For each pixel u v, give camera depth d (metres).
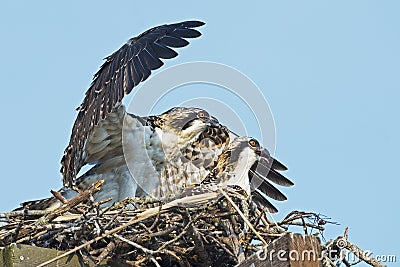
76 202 11.37
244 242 11.59
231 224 11.69
